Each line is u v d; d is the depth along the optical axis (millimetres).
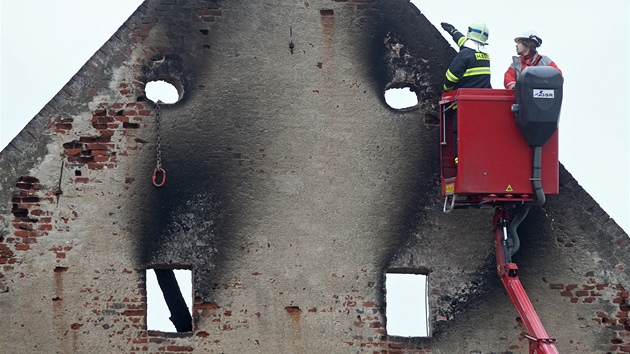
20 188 17547
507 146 17078
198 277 17656
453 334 17828
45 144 17688
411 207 18031
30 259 17438
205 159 17906
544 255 18016
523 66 17469
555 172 17172
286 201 17922
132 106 17891
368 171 18062
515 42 17578
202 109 18000
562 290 17969
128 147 17812
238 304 17656
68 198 17609
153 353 17438
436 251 17969
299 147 18047
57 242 17516
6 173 17547
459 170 17016
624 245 18062
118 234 17625
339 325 17719
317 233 17891
